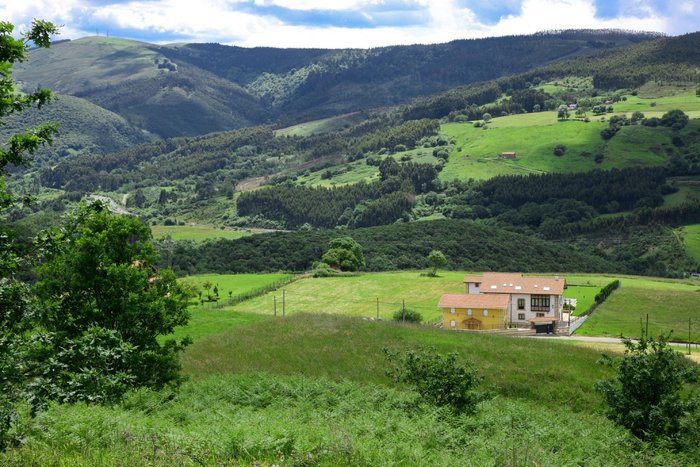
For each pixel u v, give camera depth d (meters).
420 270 137.50
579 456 21.42
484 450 19.14
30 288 14.33
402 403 29.41
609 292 112.38
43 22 14.45
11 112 14.35
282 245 159.88
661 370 27.34
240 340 54.84
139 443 14.43
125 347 15.09
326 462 14.66
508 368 48.69
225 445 14.97
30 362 14.01
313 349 52.19
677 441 25.42
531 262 162.38
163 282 32.66
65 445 13.99
